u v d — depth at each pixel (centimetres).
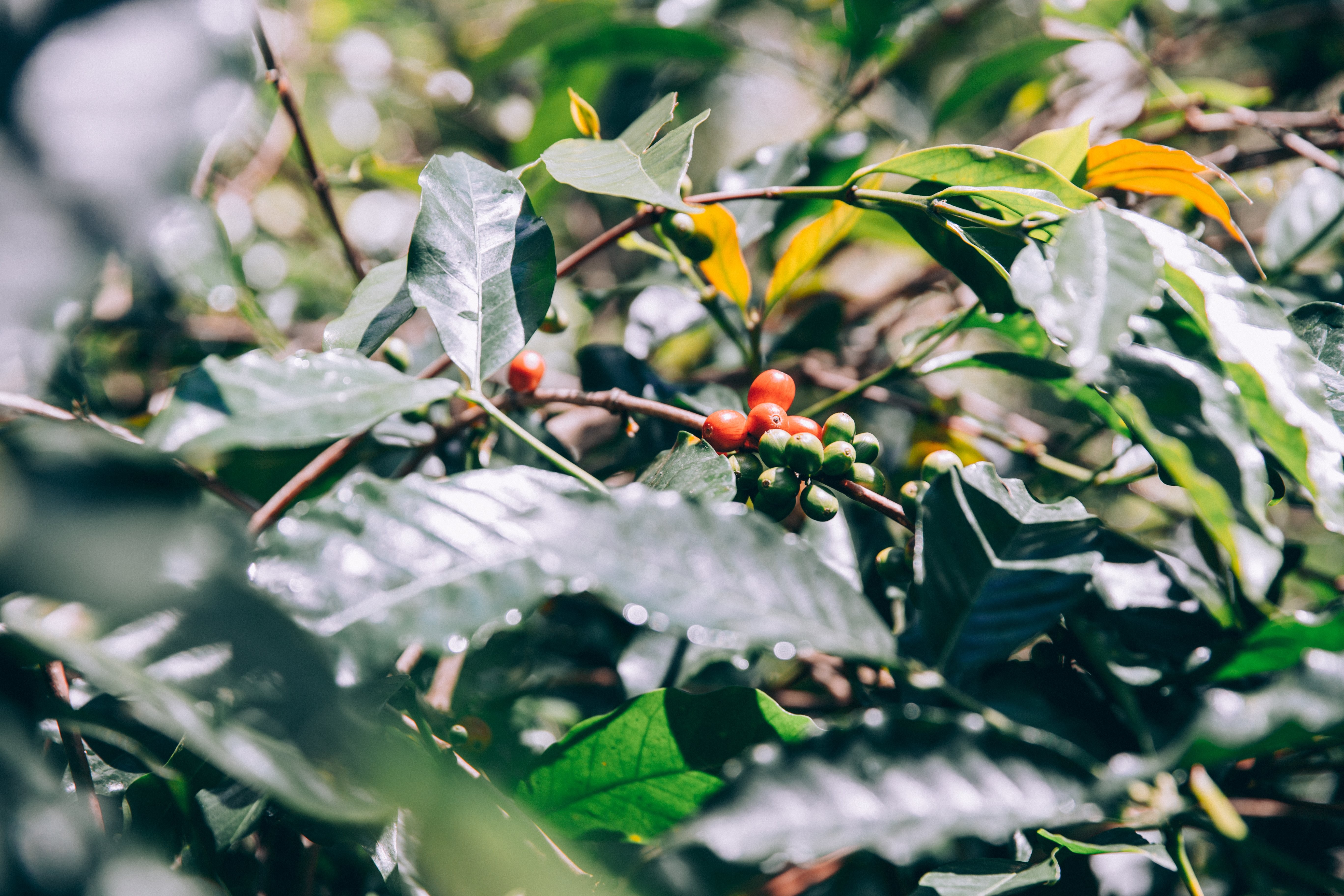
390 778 43
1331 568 68
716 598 45
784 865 56
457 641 45
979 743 44
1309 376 47
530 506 47
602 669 68
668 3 87
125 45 41
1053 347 57
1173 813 46
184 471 45
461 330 50
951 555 48
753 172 69
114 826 49
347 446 55
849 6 73
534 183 65
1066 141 56
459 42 116
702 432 54
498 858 44
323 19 108
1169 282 48
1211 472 47
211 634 42
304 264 95
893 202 53
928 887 48
